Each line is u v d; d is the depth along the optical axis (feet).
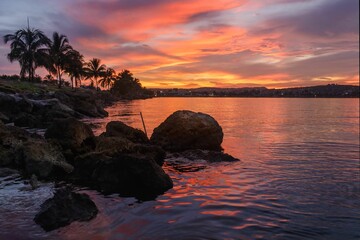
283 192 35.58
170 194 34.50
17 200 31.48
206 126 66.03
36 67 253.44
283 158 57.77
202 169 47.55
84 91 328.90
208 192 35.42
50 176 40.81
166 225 25.86
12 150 45.93
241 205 30.86
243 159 56.13
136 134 65.62
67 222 25.89
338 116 211.61
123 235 23.93
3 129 54.08
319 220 27.27
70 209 27.14
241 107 355.36
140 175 36.40
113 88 564.30
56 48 283.18
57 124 54.90
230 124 136.67
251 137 91.50
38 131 91.09
